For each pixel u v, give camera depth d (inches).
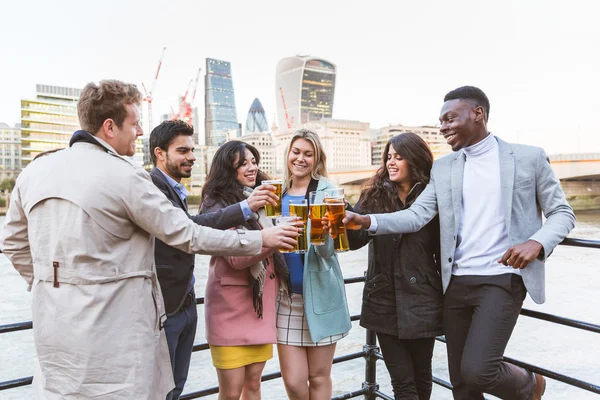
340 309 89.7
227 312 82.4
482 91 80.6
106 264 54.3
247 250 63.6
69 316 53.0
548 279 808.3
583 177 1606.8
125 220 55.9
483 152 80.0
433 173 84.6
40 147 3708.2
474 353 73.4
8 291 887.1
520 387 79.2
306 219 75.6
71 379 53.6
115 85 58.4
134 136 60.9
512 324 75.4
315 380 90.7
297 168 92.9
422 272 85.7
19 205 58.0
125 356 55.0
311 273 86.4
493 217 77.5
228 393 83.2
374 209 91.4
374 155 5388.8
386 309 88.1
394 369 89.8
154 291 59.8
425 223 82.0
